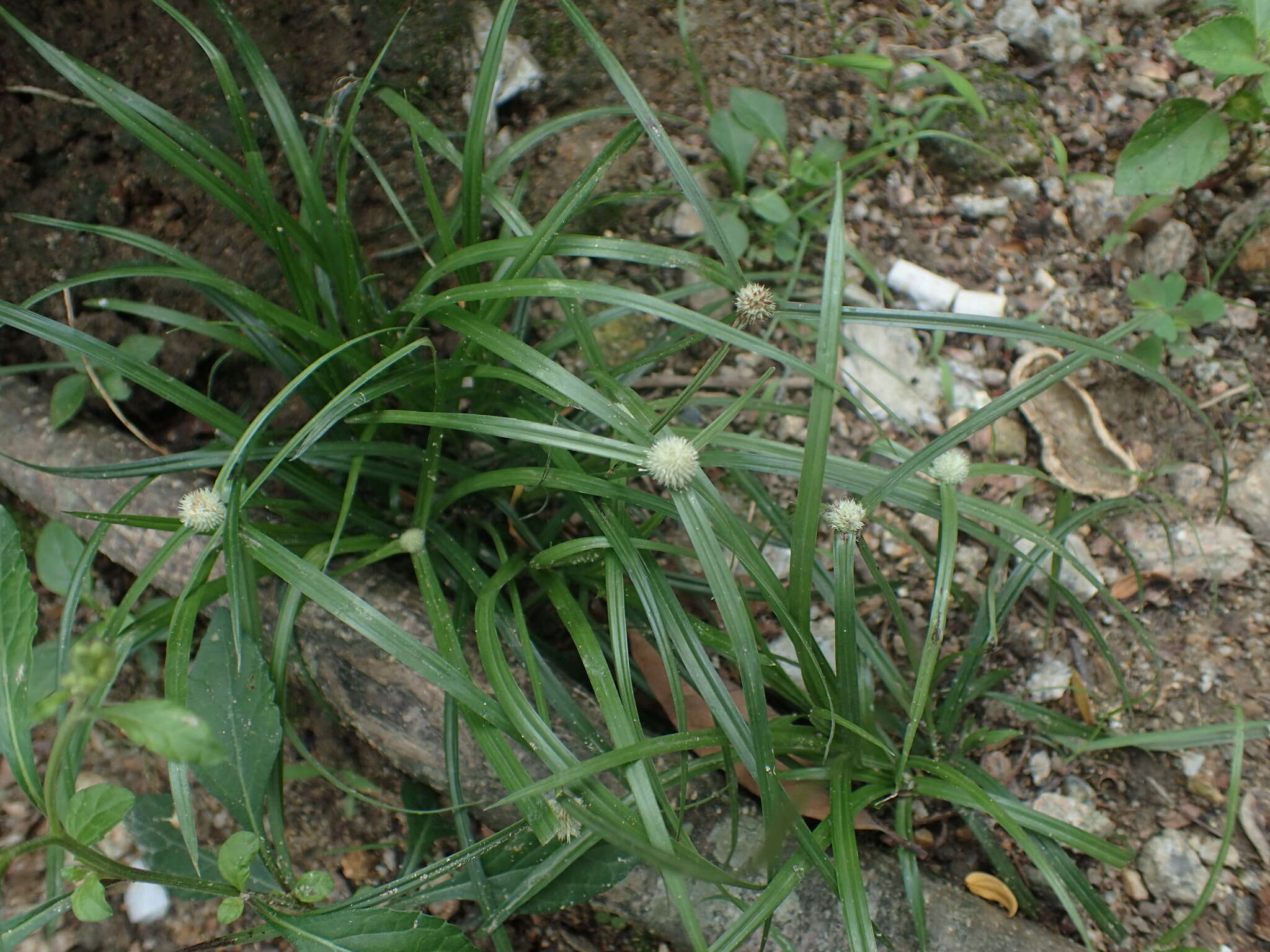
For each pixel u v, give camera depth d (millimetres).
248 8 357
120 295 353
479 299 290
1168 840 321
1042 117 398
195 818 325
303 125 359
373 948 267
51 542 327
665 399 336
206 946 270
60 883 305
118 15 348
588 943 323
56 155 348
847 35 405
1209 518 354
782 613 274
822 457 261
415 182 371
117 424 357
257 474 309
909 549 358
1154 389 369
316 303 319
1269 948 307
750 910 259
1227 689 335
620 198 323
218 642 283
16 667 246
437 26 375
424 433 353
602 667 280
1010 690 348
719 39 405
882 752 307
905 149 393
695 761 293
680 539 357
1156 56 406
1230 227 378
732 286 276
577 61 394
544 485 294
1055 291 380
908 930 297
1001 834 329
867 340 374
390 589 323
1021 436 365
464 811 296
